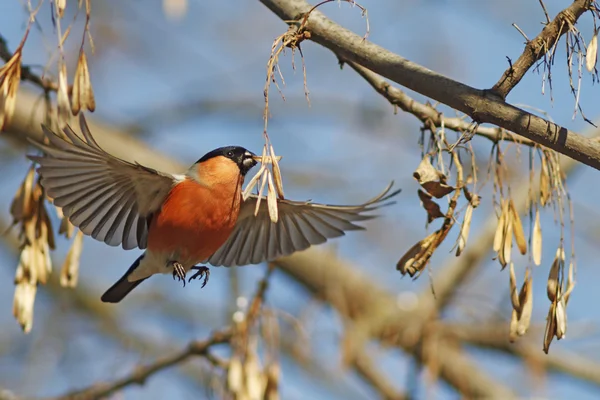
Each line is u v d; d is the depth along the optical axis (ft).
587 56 22.58
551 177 25.40
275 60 23.52
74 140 23.99
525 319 24.58
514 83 23.16
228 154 28.86
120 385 34.99
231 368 31.65
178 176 27.94
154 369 34.58
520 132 23.06
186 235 27.81
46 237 27.20
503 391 48.39
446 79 23.48
